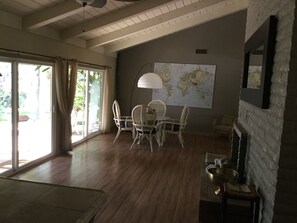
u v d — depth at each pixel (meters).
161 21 5.31
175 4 4.86
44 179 3.82
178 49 7.56
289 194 1.75
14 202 1.12
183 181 3.97
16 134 3.92
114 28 5.51
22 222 0.97
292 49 1.64
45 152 4.90
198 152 5.65
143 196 3.41
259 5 3.02
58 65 4.67
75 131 6.08
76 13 4.24
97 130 7.04
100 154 5.18
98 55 6.63
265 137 2.16
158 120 5.73
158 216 2.93
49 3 3.65
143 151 5.54
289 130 1.70
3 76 3.71
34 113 4.55
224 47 7.30
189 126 7.74
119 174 4.15
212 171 3.01
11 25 3.62
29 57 4.02
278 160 1.75
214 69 7.41
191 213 3.02
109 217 2.87
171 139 6.86
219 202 2.50
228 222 2.44
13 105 3.83
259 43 2.47
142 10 4.36
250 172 2.77
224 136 7.20
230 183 2.47
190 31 7.42
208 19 6.06
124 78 8.01
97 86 6.92
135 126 5.68
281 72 1.80
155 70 7.77
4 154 3.96
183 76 7.61
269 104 2.06
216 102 7.52
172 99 7.75
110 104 7.59
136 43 6.70
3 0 3.25
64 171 4.18
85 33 5.04
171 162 4.88
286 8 1.78
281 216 1.78
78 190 1.26
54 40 4.70
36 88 4.52
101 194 1.23
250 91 2.71
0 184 1.30
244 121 3.44
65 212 1.05
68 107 5.10
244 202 2.45
